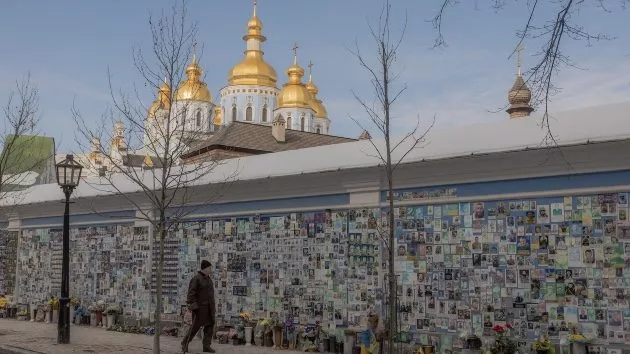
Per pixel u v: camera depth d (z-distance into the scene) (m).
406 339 12.92
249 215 16.06
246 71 66.38
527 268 11.75
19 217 22.95
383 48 11.06
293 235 15.12
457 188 12.69
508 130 11.77
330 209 14.50
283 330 14.40
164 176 12.83
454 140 12.38
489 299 12.09
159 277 12.30
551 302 11.45
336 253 14.30
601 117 10.78
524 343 11.59
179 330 16.66
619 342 10.75
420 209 13.09
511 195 11.99
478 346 11.99
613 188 10.98
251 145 31.47
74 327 18.78
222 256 16.52
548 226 11.60
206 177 16.64
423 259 12.95
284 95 66.06
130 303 18.61
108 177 18.84
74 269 20.69
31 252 22.33
